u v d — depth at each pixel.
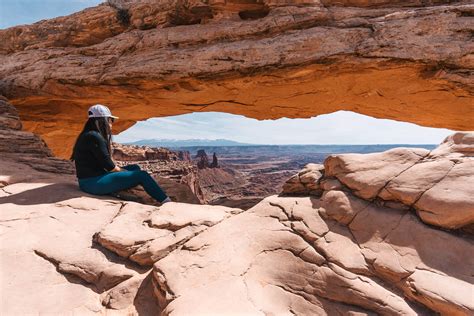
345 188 3.22
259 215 3.33
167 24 9.87
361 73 8.68
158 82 9.70
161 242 3.15
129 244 3.14
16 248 3.18
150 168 50.47
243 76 9.09
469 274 2.29
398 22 8.08
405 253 2.53
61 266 2.97
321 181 3.48
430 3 8.40
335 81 9.23
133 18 10.30
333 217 3.01
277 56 8.56
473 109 9.12
